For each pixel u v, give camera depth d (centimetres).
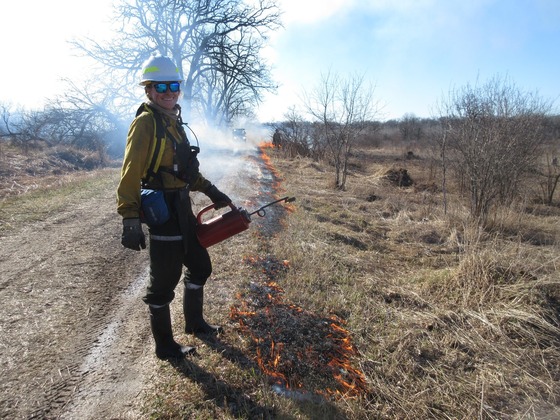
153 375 267
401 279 486
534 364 322
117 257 481
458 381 302
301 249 534
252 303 367
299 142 2130
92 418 232
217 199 298
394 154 2964
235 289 390
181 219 263
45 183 938
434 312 395
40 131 1912
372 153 3017
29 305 353
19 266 434
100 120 2305
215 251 493
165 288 270
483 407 275
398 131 4738
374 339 341
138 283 418
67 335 313
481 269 442
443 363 319
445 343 344
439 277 470
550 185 1259
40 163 1205
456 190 1260
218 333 312
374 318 375
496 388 295
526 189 1162
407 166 2175
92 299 374
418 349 330
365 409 263
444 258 589
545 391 293
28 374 265
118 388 257
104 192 848
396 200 1046
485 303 404
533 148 1088
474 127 870
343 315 374
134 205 244
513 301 398
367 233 718
